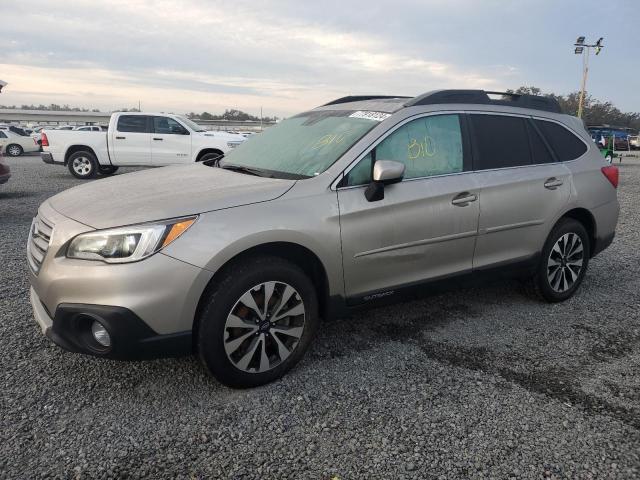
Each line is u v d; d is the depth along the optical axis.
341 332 3.89
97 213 2.87
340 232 3.20
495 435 2.65
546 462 2.45
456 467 2.41
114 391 2.99
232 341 2.90
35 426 2.64
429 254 3.65
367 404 2.91
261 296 2.98
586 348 3.71
